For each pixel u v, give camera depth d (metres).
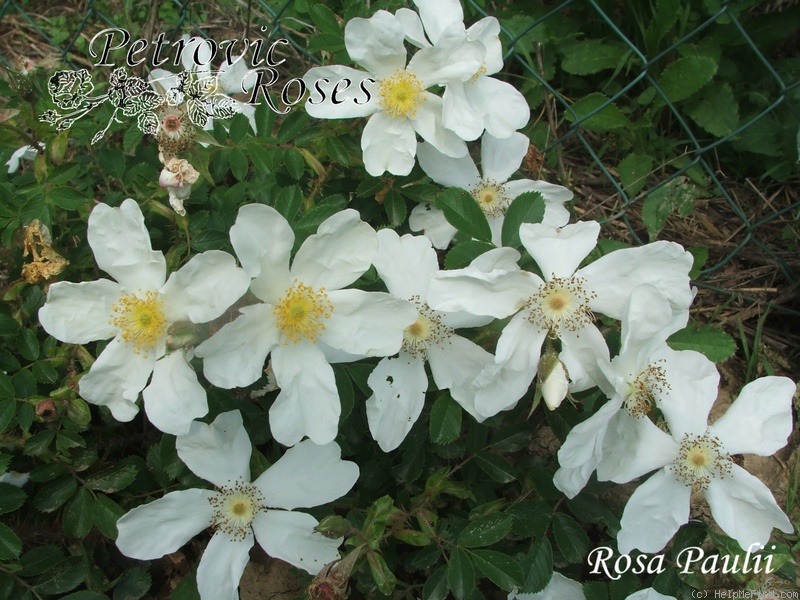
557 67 0.45
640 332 0.28
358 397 0.33
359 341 0.28
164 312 0.27
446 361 0.30
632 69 0.44
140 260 0.28
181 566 0.34
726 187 0.43
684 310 0.30
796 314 0.39
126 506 0.32
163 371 0.27
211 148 0.33
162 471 0.32
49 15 0.50
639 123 0.43
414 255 0.30
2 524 0.29
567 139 0.44
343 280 0.28
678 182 0.40
